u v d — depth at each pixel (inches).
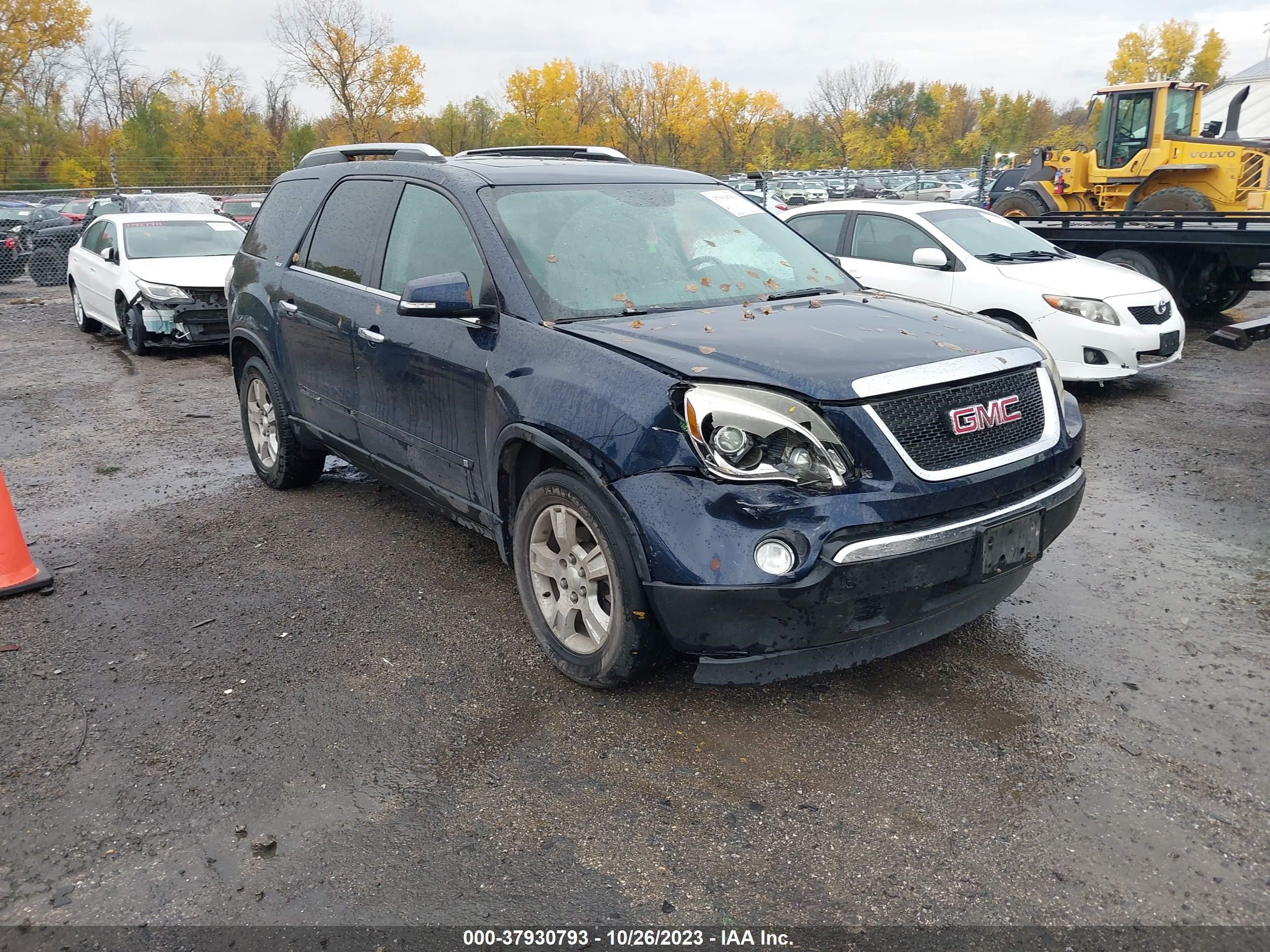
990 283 319.9
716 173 2294.5
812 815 109.8
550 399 131.3
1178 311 322.7
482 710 133.3
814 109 2529.5
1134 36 2805.1
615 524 122.4
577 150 203.5
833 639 115.8
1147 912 94.3
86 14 2053.4
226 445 284.7
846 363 120.5
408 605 168.1
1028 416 130.8
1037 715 129.2
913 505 115.3
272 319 211.6
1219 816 107.9
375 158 211.0
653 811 111.0
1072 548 190.2
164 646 154.3
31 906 98.2
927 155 2443.4
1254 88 1147.3
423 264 167.2
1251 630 152.8
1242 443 261.3
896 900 96.7
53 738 128.3
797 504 112.4
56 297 711.1
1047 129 2768.2
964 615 130.2
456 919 95.4
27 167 1903.3
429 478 169.0
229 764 121.6
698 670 121.2
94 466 263.3
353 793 115.6
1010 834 105.9
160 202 793.6
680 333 132.8
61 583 181.0
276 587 177.3
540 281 147.5
